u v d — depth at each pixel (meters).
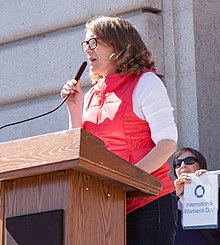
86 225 6.08
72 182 5.96
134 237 7.06
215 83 13.23
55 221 5.96
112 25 7.48
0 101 14.98
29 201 6.19
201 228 9.99
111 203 6.36
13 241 6.18
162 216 7.13
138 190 6.57
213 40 13.36
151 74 7.38
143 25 13.02
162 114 7.21
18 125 14.62
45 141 5.83
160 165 7.05
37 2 14.59
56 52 14.21
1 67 15.03
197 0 13.19
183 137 12.85
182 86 12.99
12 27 14.95
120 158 6.08
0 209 6.35
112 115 7.27
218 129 13.09
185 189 10.15
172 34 13.14
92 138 5.79
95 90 7.52
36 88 14.40
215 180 9.99
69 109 7.68
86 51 7.55
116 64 7.44
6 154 6.02
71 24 14.09
